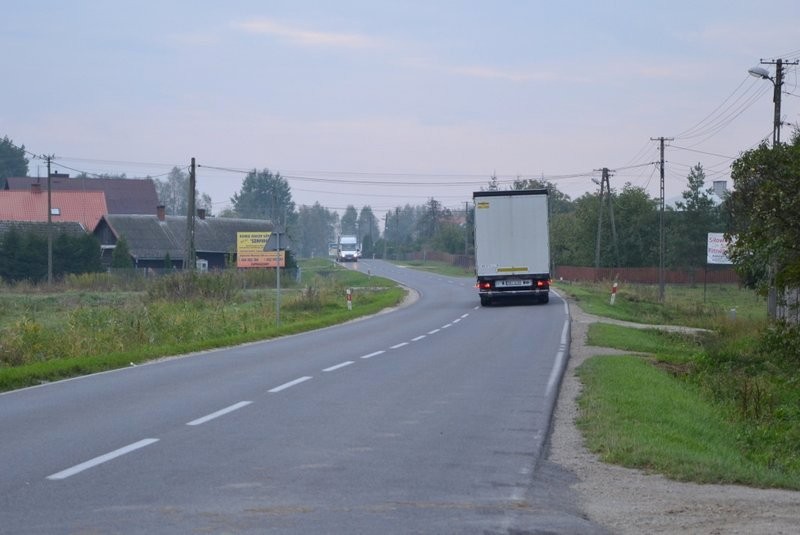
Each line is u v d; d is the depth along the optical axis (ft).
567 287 269.44
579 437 47.32
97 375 76.13
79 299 222.07
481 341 111.86
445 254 607.37
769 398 78.95
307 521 29.58
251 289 297.33
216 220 420.77
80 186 493.77
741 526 30.35
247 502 32.07
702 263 341.41
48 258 315.17
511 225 181.98
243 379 71.41
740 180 86.43
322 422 50.26
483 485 35.47
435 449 42.88
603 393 61.41
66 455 40.50
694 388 82.17
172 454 40.78
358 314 180.04
